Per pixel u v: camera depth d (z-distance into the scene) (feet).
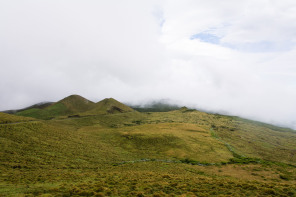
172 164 184.03
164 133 350.84
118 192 70.38
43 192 69.21
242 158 229.25
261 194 71.67
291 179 132.46
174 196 66.90
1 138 178.91
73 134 289.53
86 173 118.62
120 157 215.31
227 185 82.33
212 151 256.73
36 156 155.33
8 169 114.42
